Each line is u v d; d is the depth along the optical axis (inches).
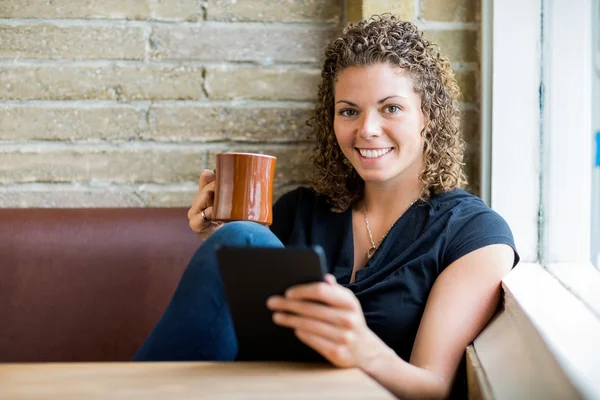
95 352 58.4
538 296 47.2
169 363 32.7
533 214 63.2
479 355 44.6
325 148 59.8
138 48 65.7
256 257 30.3
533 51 62.6
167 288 59.5
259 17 66.4
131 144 66.2
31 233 59.1
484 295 49.1
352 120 55.2
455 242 51.5
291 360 34.7
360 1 63.6
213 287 38.0
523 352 41.5
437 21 64.9
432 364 45.9
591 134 58.2
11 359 57.7
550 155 61.7
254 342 34.3
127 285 59.2
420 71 54.4
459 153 58.1
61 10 65.0
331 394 27.9
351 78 54.3
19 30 64.9
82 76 65.4
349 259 56.1
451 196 55.2
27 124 65.4
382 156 54.2
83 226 59.8
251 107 66.7
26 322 58.0
